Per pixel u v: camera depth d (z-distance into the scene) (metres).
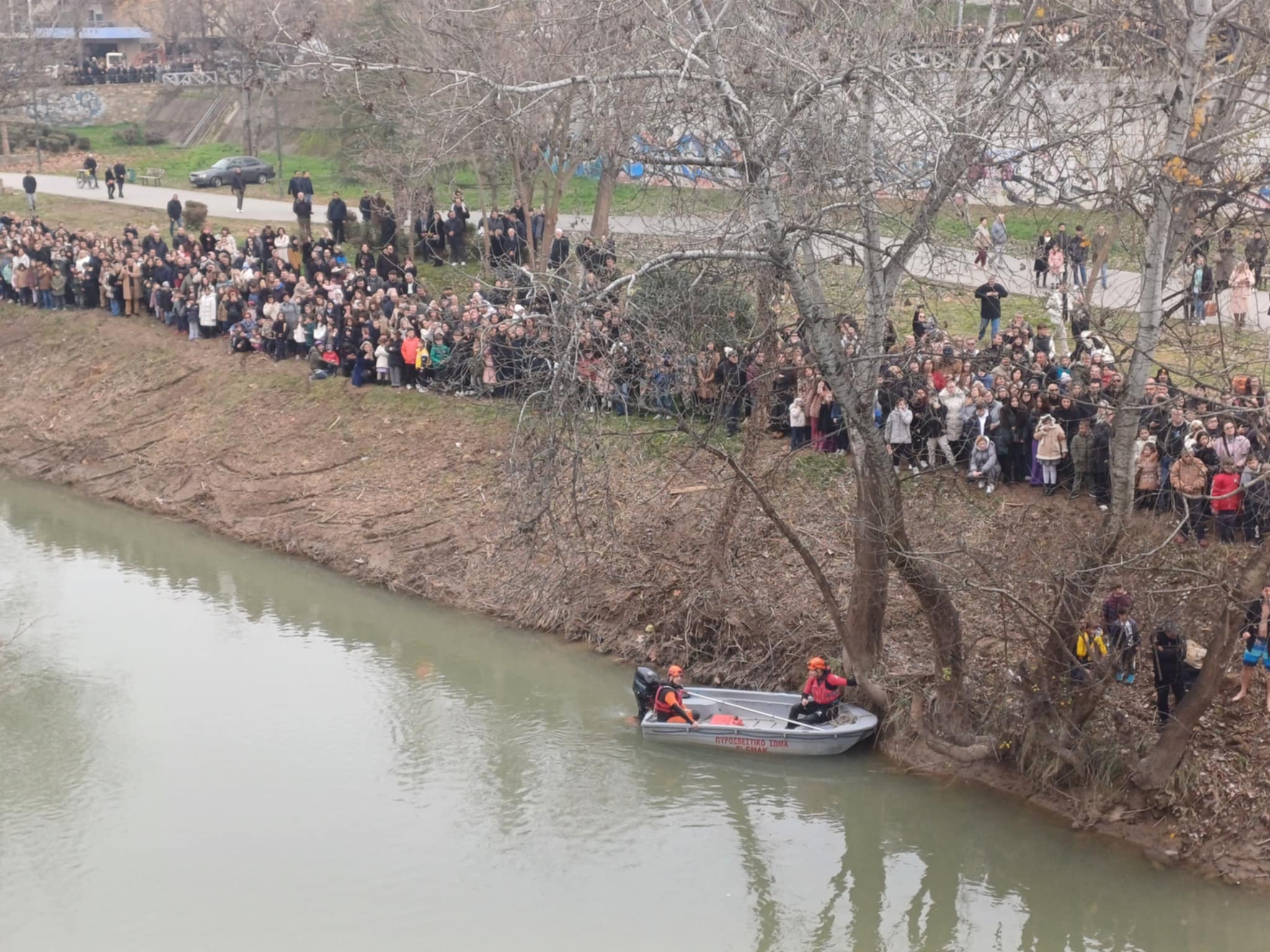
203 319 36.94
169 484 32.88
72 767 20.95
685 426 19.11
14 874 18.27
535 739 21.75
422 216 37.69
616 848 18.94
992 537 21.97
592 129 21.97
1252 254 22.31
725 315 21.02
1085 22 18.55
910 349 22.31
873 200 17.78
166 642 25.47
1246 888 17.06
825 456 25.45
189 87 71.88
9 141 66.38
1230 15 18.80
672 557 24.67
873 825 19.27
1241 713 18.66
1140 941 16.61
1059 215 22.20
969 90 17.84
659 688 21.50
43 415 37.12
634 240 22.36
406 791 20.28
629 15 19.92
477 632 25.48
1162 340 19.47
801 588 23.17
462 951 16.75
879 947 16.95
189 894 17.84
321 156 61.94
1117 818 18.45
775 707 21.64
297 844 18.95
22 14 69.94
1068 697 18.86
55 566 29.33
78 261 40.59
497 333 22.94
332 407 32.69
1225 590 17.14
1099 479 21.91
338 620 26.28
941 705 20.06
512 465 17.12
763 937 17.08
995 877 18.02
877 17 19.12
